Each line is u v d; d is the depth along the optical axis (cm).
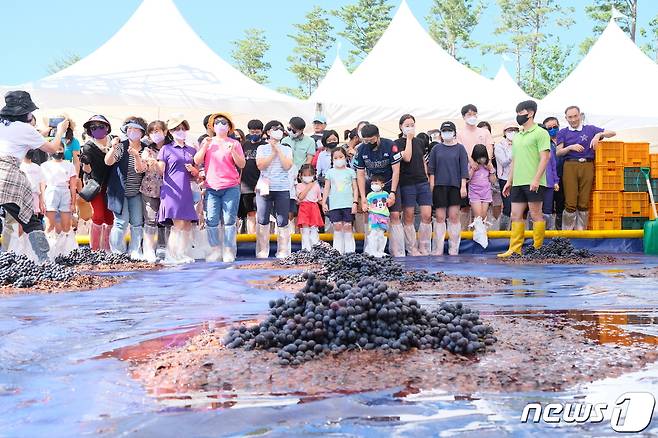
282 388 277
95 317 494
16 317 496
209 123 1066
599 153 1340
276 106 1611
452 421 233
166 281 750
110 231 1099
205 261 1066
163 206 1028
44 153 1105
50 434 228
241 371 300
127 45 1612
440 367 306
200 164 1048
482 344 337
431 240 1230
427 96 1752
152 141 1104
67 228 1073
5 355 361
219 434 224
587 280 743
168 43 1631
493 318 456
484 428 225
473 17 6259
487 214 1396
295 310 349
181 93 1528
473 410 245
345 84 1833
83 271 895
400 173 1178
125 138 1059
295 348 325
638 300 568
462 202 1284
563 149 1323
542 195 1102
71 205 1075
